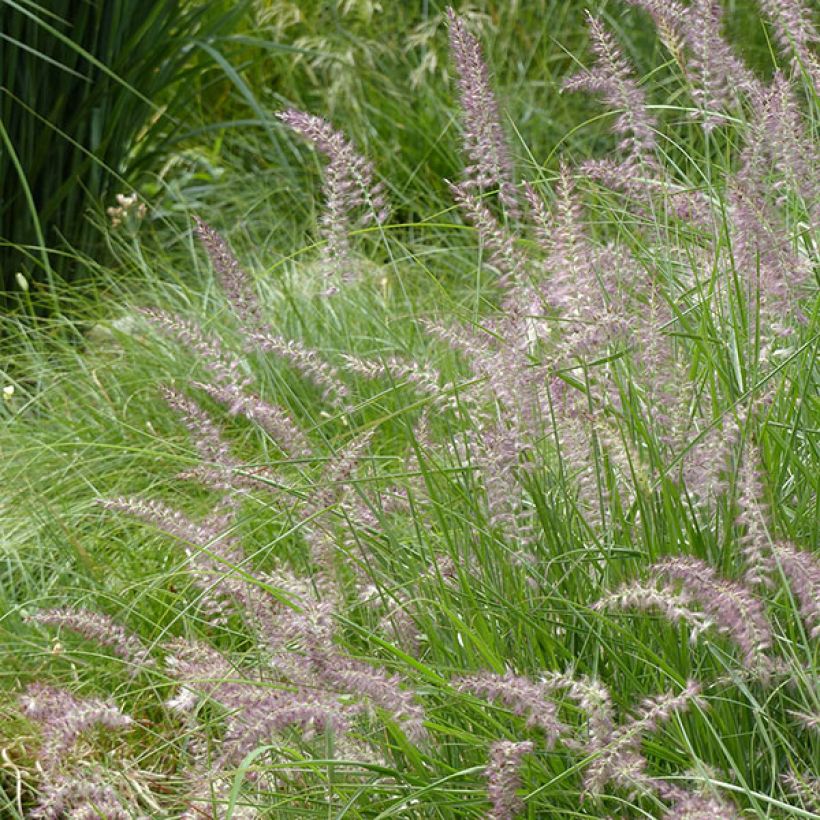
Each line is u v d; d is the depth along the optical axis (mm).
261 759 2104
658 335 2135
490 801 2025
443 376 2410
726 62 2285
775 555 2002
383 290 2920
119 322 2943
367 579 2186
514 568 2133
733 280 2230
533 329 2184
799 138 2246
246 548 2361
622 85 2271
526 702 1996
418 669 2072
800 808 2029
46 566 2477
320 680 2045
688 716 2074
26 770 2244
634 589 2004
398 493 2260
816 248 2242
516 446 2115
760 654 2000
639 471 2092
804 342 2184
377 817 2023
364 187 2221
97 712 2053
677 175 2641
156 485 2572
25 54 3078
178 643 2141
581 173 2299
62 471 2566
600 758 1989
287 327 2814
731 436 2074
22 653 2350
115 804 2053
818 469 2145
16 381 2807
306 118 2209
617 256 2219
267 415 2188
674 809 1995
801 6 2330
